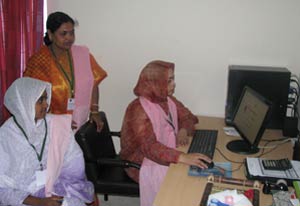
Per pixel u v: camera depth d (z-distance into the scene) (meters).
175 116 2.41
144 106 2.15
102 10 2.84
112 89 3.00
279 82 2.46
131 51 2.88
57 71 2.41
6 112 2.57
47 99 1.86
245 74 2.50
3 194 1.73
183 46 2.78
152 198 2.07
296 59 2.64
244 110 2.18
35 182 1.81
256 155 2.03
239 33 2.67
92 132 2.20
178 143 2.22
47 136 1.88
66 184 1.93
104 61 2.95
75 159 1.98
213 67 2.78
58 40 2.34
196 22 2.71
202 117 2.81
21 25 2.64
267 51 2.67
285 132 2.38
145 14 2.78
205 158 1.86
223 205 1.34
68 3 2.88
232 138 2.31
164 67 2.20
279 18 2.59
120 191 2.15
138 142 2.09
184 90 2.87
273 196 1.50
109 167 2.33
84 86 2.55
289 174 1.67
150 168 2.07
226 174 1.76
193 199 1.52
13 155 1.77
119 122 3.08
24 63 2.72
